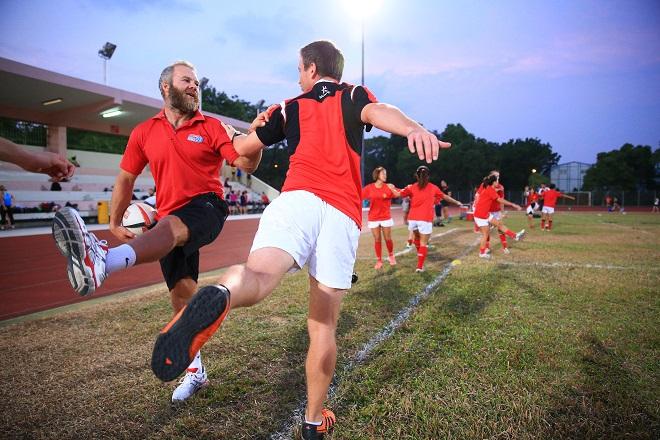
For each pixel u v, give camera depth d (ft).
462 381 9.52
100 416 8.44
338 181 6.58
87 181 79.82
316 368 6.93
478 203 28.76
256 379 9.87
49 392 9.43
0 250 36.27
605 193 162.91
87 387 9.66
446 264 25.73
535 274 21.54
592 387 9.19
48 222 62.13
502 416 8.08
